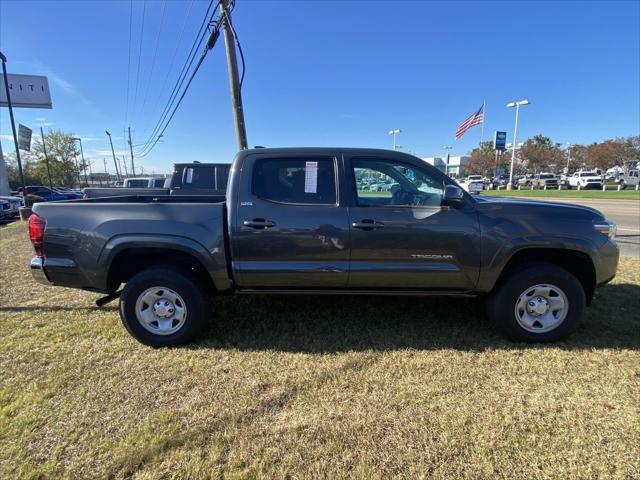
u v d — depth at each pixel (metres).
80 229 3.51
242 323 4.11
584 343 3.59
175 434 2.40
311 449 2.29
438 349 3.51
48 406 2.70
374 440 2.36
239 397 2.79
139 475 2.10
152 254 3.75
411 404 2.70
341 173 3.57
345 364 3.25
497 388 2.89
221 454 2.25
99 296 5.14
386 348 3.53
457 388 2.89
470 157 77.81
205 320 3.61
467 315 4.29
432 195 3.61
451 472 2.12
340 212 3.50
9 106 17.84
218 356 3.41
